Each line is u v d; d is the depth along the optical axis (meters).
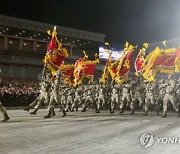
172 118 16.44
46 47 55.16
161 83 19.92
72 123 13.23
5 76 42.34
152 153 6.68
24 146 7.46
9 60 42.62
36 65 45.31
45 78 16.55
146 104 18.91
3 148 7.18
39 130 10.65
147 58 20.00
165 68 19.73
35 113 17.92
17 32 50.94
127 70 21.69
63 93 23.64
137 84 20.03
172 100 17.02
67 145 7.62
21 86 33.75
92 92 22.86
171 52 19.67
